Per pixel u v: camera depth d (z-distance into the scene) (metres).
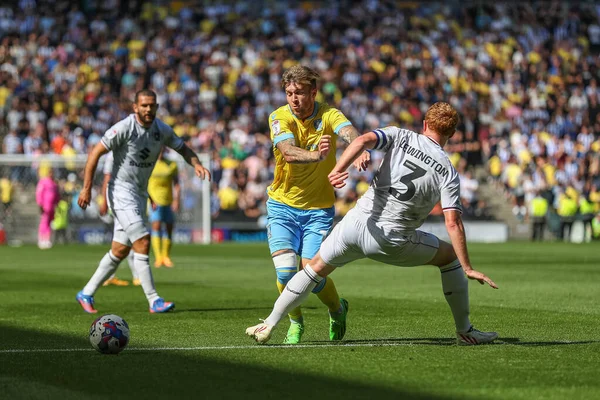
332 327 16.73
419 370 13.19
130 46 81.12
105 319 14.93
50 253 52.34
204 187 67.69
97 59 78.44
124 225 22.47
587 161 81.94
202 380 12.44
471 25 96.06
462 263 14.46
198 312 22.41
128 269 39.91
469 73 87.38
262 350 15.33
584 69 93.50
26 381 12.42
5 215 67.00
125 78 77.56
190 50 83.25
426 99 84.38
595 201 77.69
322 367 13.47
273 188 16.77
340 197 73.00
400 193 14.68
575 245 63.47
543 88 88.81
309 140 16.20
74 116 71.69
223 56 83.00
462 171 77.19
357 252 15.13
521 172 78.19
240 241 71.06
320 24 91.44
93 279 22.66
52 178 60.78
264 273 36.97
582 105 86.94
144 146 22.67
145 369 13.37
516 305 23.73
